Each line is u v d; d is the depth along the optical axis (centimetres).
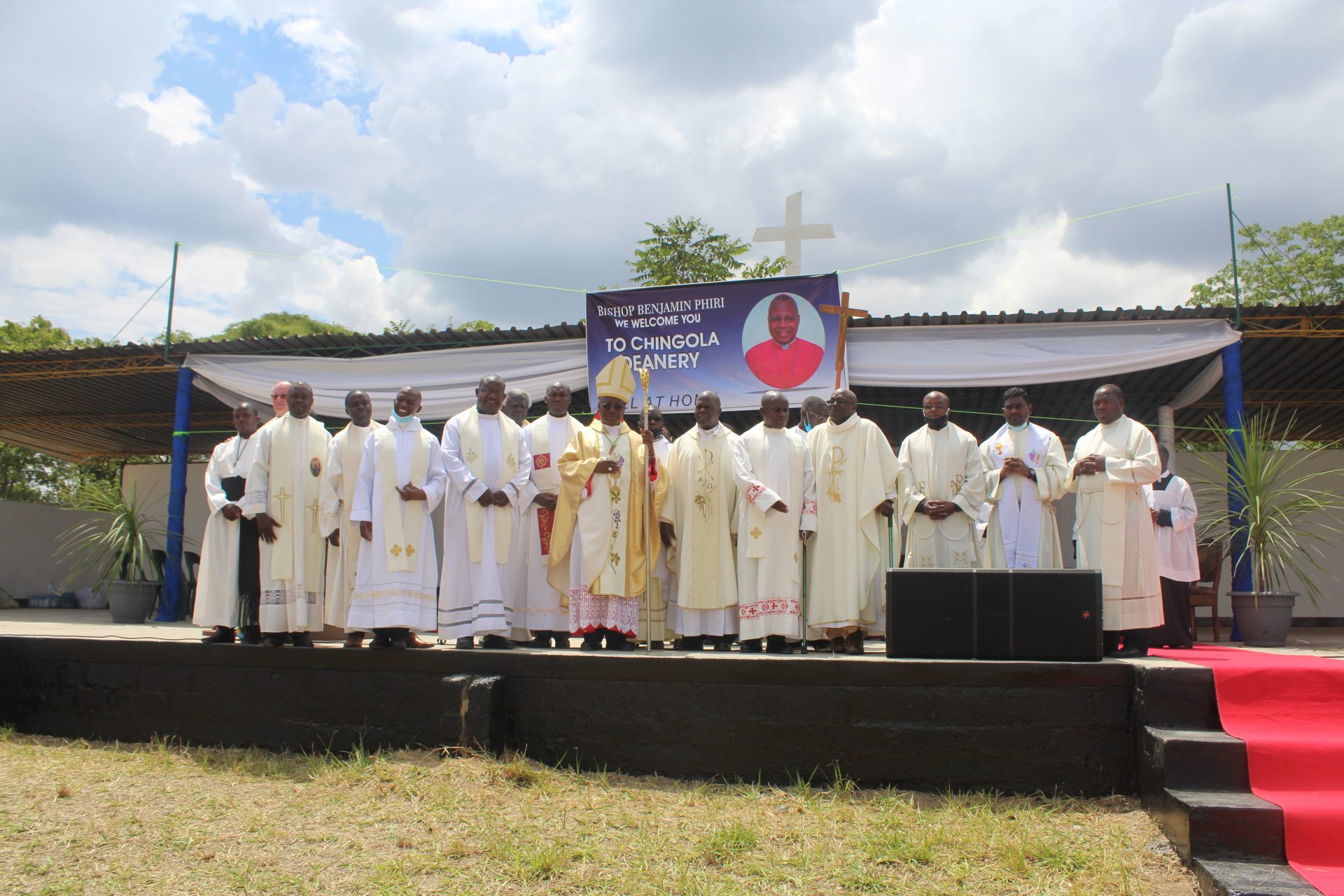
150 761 573
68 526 1812
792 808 481
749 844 429
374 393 1179
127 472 1714
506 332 1167
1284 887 361
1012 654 518
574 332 1168
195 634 859
